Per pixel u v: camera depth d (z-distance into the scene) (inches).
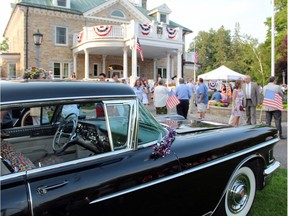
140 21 1034.1
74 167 75.2
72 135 105.3
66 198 70.1
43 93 73.5
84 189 73.2
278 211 132.0
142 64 1046.4
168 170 91.2
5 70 951.0
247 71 1477.6
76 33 912.9
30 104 71.1
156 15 1114.7
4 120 101.1
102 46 802.8
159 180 88.7
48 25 885.8
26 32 855.1
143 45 805.9
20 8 848.9
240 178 121.6
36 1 888.3
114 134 85.3
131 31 783.7
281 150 253.0
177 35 853.2
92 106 92.5
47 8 866.1
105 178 77.4
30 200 65.1
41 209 66.1
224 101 616.4
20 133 108.8
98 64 956.6
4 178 65.6
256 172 128.4
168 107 398.6
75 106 101.2
